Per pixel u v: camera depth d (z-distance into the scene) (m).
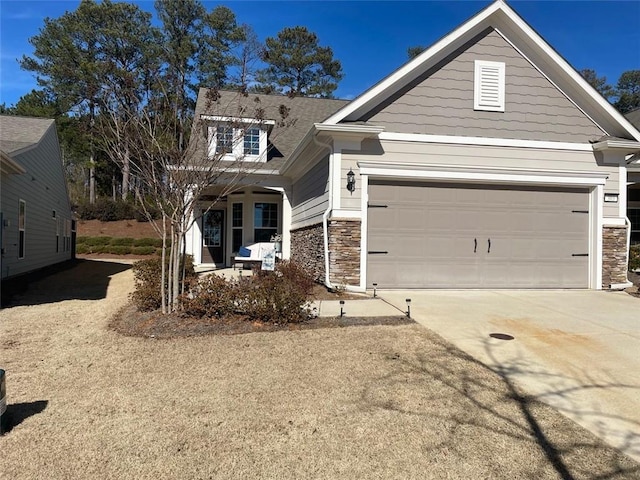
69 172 39.06
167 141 6.49
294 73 36.12
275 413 3.45
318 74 36.50
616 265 9.74
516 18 9.12
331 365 4.52
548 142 9.53
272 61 34.69
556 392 3.94
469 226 9.38
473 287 9.37
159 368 4.46
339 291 8.58
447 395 3.82
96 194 36.06
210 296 6.28
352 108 8.76
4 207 11.55
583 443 3.06
